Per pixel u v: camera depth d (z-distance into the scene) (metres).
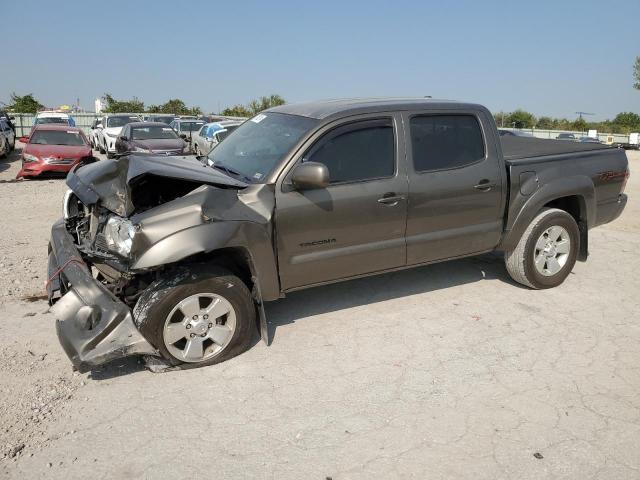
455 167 4.71
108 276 4.01
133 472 2.83
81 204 4.91
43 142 15.17
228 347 3.94
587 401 3.50
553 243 5.34
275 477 2.80
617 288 5.56
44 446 3.02
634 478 2.81
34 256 6.45
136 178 3.56
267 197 3.93
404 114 4.52
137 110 50.28
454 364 3.97
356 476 2.81
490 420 3.29
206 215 3.62
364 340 4.34
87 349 3.45
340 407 3.42
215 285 3.76
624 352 4.17
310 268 4.21
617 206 5.88
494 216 5.00
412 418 3.31
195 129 25.48
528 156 5.29
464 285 5.58
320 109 4.50
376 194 4.32
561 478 2.81
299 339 4.34
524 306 5.05
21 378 3.69
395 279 5.74
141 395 3.53
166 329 3.66
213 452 2.99
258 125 4.88
